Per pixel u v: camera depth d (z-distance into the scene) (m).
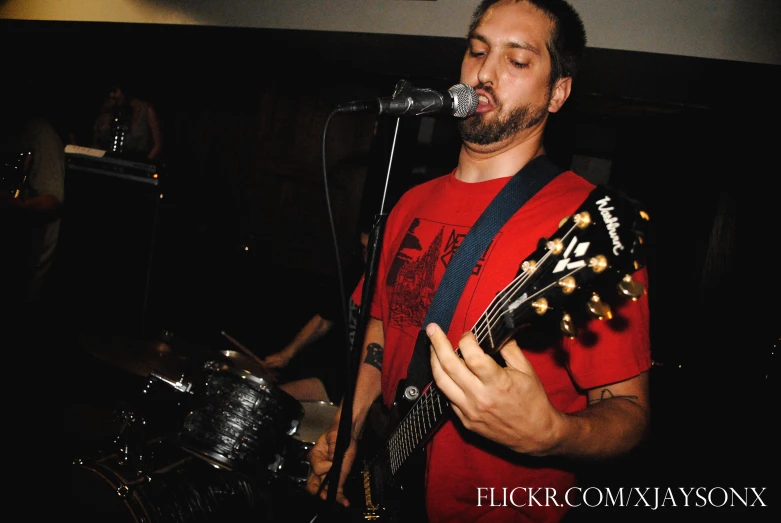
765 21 2.30
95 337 2.34
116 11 4.13
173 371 2.07
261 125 4.51
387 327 1.38
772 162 2.89
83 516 1.71
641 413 0.98
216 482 1.85
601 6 2.55
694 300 3.06
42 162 3.45
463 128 1.29
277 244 4.46
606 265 0.71
